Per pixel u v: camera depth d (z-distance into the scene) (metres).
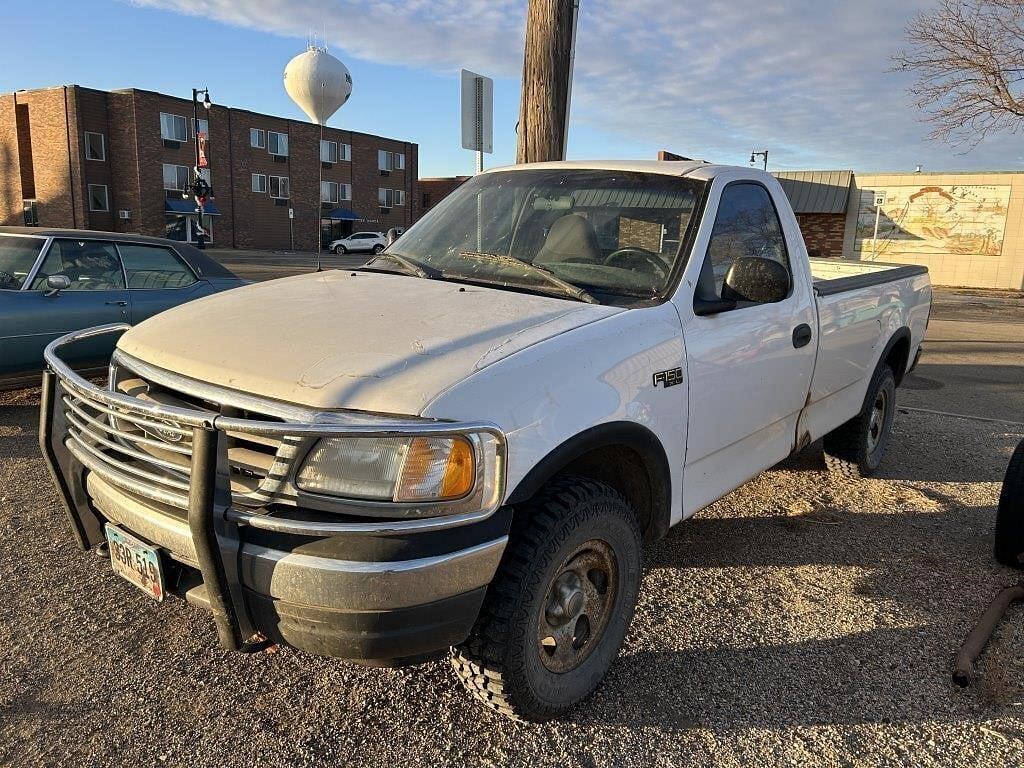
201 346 2.56
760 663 3.14
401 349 2.41
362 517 2.12
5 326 6.16
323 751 2.54
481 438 2.21
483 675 2.44
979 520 4.80
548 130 6.67
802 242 4.14
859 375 4.84
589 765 2.53
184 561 2.30
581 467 2.86
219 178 50.44
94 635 3.16
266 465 2.21
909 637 3.38
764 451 3.89
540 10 6.48
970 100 23.16
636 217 3.47
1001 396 9.01
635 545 2.86
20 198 47.75
